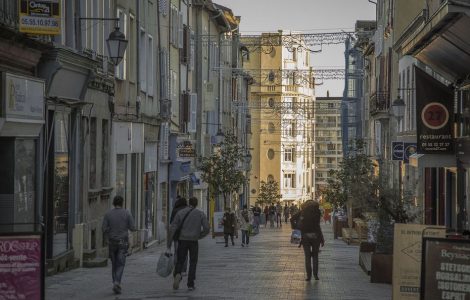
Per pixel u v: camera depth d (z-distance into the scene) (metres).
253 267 27.77
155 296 19.36
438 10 21.89
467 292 13.07
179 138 50.75
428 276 13.24
